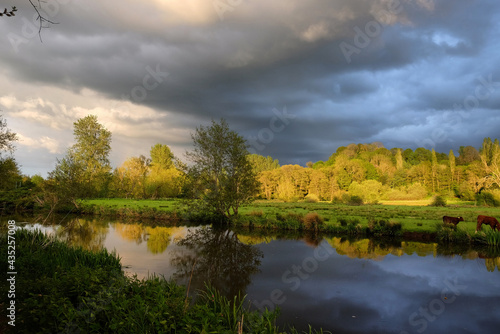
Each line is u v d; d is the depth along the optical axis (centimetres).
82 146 5084
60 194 2852
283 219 3156
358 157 12656
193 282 1314
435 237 2452
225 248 2089
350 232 2744
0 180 2914
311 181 8694
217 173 3203
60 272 843
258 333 562
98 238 2398
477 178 7119
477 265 1648
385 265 1644
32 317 528
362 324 927
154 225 3231
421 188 7619
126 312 557
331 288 1253
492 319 963
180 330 484
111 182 6056
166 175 6975
